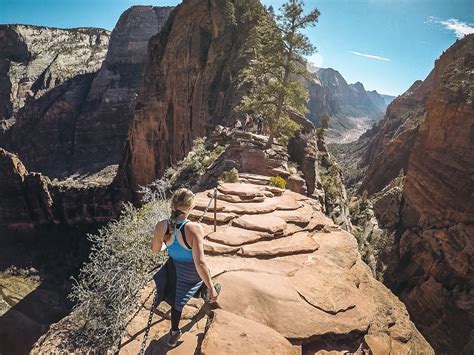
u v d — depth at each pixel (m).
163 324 5.11
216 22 57.53
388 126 123.88
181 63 60.78
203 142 31.08
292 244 7.44
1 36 171.12
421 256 41.53
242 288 5.58
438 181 46.06
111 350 4.86
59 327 5.44
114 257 6.50
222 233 7.62
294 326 5.00
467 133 44.25
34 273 58.94
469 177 41.91
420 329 36.47
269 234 7.71
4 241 66.81
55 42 187.88
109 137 146.25
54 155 145.38
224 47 54.44
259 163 20.78
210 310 5.19
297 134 29.08
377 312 5.80
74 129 149.00
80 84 160.62
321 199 26.27
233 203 9.52
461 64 53.19
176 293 4.32
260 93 23.03
